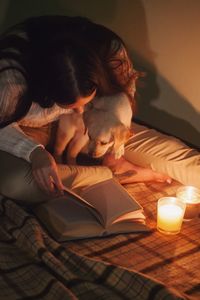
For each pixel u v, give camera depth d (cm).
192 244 179
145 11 226
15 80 165
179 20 217
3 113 170
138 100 242
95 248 172
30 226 167
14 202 179
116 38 176
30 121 185
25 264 160
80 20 172
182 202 183
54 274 156
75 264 159
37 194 176
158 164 201
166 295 149
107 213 175
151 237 179
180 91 226
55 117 187
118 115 177
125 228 177
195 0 210
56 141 194
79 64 156
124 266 167
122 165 202
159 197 197
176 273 166
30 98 167
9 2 253
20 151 175
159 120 237
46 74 159
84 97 159
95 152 181
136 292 152
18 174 175
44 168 171
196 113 223
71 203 177
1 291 152
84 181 184
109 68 170
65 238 171
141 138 208
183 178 200
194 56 217
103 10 238
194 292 160
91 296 152
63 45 158
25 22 172
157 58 229
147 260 170
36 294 152
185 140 230
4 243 167
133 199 180
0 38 175
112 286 154
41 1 251
